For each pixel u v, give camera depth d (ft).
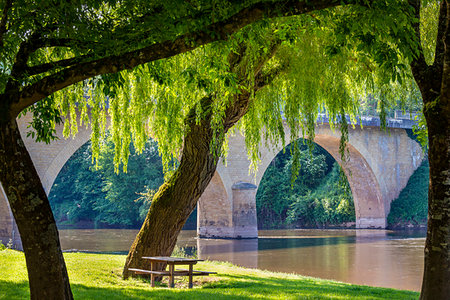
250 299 34.45
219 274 51.57
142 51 23.95
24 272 44.42
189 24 23.58
